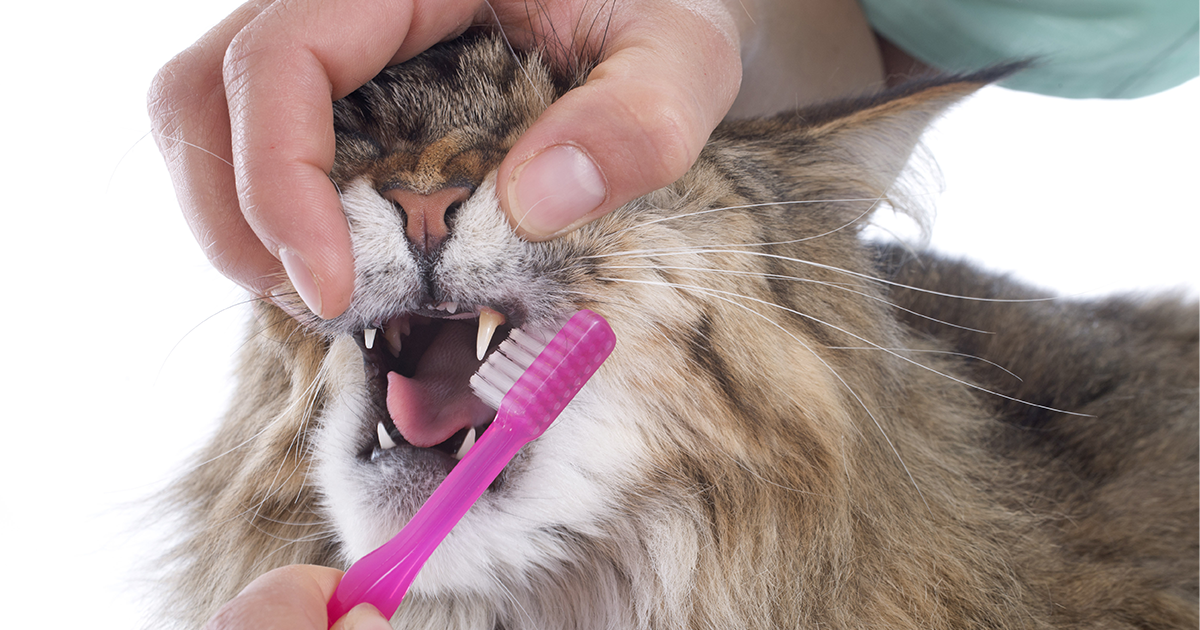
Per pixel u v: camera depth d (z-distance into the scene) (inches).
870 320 14.9
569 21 13.9
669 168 12.5
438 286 13.0
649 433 13.7
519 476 13.5
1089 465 16.8
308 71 12.5
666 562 14.0
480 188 13.0
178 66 13.1
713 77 13.2
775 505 14.0
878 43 22.9
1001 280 21.0
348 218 12.9
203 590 15.1
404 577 12.0
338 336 13.6
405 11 13.0
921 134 15.5
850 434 14.1
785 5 17.7
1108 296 22.6
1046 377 17.9
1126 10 18.3
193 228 13.2
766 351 14.0
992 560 14.4
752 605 14.0
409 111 13.4
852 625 13.9
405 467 13.3
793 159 15.1
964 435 15.4
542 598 14.2
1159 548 15.7
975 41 20.0
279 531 14.6
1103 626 14.7
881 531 14.1
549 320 13.3
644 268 13.6
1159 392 18.2
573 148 12.3
